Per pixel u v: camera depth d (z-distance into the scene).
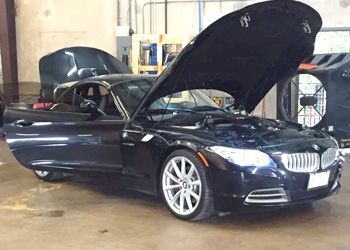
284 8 4.01
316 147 3.89
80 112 4.69
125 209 4.34
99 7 9.35
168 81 4.20
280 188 3.64
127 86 4.72
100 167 4.54
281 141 3.85
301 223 3.89
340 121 7.02
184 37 7.73
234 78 4.80
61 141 4.80
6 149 7.70
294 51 4.70
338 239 3.54
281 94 7.46
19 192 5.00
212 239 3.55
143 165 4.20
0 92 9.25
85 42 9.45
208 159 3.70
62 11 9.45
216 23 3.79
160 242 3.50
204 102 5.07
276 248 3.37
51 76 6.90
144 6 9.83
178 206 4.01
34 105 5.38
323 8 9.46
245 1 9.56
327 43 9.66
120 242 3.51
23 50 9.71
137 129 4.25
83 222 3.98
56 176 5.46
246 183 3.59
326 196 3.99
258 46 4.40
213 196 3.72
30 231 3.77
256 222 3.92
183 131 4.00
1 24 9.62
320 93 7.33
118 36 9.08
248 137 3.87
